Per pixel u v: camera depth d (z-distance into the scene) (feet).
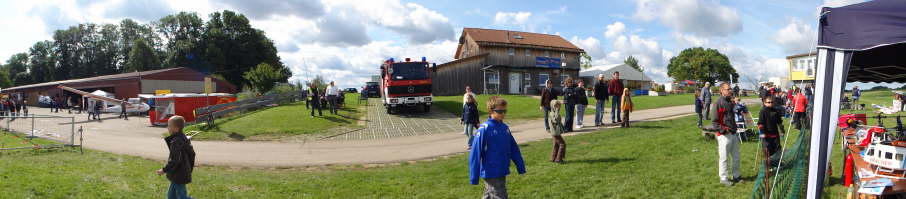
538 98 89.86
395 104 66.59
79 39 254.06
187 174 18.11
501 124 15.72
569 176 22.97
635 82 161.68
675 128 40.22
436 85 109.60
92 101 85.40
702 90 39.17
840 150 27.91
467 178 24.11
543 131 45.50
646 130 39.86
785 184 17.81
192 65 204.13
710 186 19.69
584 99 44.88
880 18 14.33
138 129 66.03
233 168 32.09
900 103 58.90
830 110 15.28
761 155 23.77
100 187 21.70
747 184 19.65
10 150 37.35
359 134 50.39
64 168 26.76
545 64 126.72
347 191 22.39
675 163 24.56
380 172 27.96
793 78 119.96
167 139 17.90
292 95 98.73
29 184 21.09
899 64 23.58
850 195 17.57
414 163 31.99
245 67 209.36
